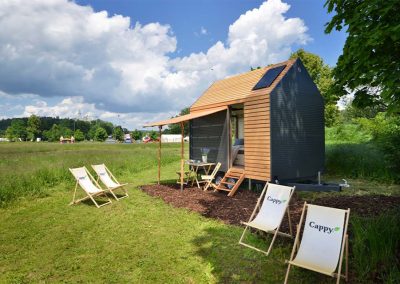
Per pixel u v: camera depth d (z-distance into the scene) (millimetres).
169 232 6688
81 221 7680
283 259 5113
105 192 10711
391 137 11477
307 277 4465
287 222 6891
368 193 9961
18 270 4992
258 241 5895
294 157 10680
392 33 4777
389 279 3955
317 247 4410
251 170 10648
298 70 11055
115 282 4531
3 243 6176
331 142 18500
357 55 5395
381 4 5160
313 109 11516
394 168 11719
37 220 7816
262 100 10203
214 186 11133
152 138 91312
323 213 4574
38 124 113938
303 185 10266
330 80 24594
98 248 5848
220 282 4449
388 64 5383
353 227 5559
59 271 4926
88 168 15250
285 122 10414
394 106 5031
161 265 5047
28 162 17391
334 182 12180
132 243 6074
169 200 9766
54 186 12328
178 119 11828
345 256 4270
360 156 14195
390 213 6535
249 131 10742
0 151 31766
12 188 10352
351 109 21938
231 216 7742
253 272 4715
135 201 9875
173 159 23516
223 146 12258
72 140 83875
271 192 6148
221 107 12219
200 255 5426
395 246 4680
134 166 17797
